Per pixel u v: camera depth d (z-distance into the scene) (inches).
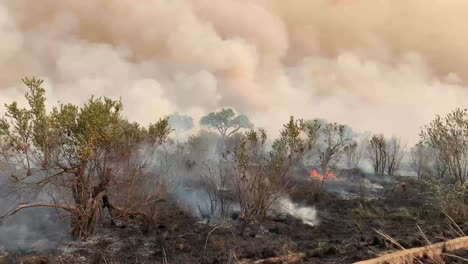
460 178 475.2
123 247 239.3
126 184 286.7
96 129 231.3
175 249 240.8
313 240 274.2
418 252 208.2
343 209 393.4
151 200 300.2
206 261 219.6
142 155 298.4
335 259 213.8
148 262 217.8
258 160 309.0
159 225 285.4
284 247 241.8
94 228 257.0
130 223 288.8
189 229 285.9
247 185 300.0
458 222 307.7
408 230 288.5
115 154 270.5
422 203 419.5
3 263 209.6
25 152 222.1
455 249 224.2
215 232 279.7
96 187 257.3
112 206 271.4
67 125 232.1
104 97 247.4
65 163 244.2
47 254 226.2
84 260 217.8
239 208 349.1
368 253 214.8
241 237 272.8
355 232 295.7
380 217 352.2
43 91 228.2
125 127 279.6
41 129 225.1
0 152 217.5
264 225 309.3
